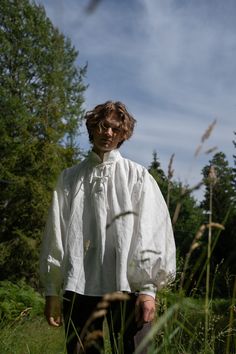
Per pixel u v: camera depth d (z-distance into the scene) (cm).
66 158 2025
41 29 2206
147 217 233
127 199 238
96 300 231
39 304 680
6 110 2116
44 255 244
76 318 231
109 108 245
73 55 2252
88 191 246
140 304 218
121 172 245
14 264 1808
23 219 1883
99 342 229
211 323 200
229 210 150
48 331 344
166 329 157
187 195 139
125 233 230
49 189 1927
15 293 703
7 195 1919
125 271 225
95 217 239
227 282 216
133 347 223
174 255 232
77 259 234
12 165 1972
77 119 2186
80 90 2269
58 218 245
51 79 2166
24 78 2166
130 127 249
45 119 2100
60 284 243
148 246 225
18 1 2211
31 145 1973
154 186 244
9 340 315
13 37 2195
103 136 243
